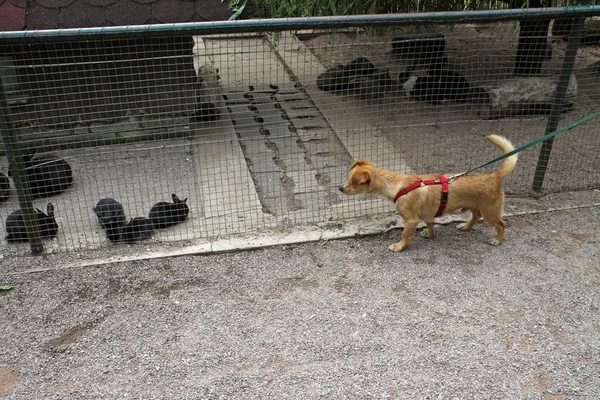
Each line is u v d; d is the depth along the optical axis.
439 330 3.79
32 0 5.88
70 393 3.32
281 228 5.13
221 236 5.01
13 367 3.54
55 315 4.03
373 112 8.23
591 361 3.50
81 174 6.53
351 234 4.98
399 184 4.56
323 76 9.12
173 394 3.29
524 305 4.04
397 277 4.40
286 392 3.29
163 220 5.16
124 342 3.74
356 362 3.52
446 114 8.18
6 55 6.50
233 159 6.70
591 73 9.17
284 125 7.79
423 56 8.82
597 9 4.77
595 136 7.25
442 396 3.24
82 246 4.93
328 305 4.08
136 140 7.34
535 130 7.52
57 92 6.87
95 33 4.11
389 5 7.04
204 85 8.57
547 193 5.76
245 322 3.92
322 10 6.57
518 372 3.42
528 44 7.88
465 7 7.41
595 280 4.32
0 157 6.93
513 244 4.85
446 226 5.18
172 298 4.20
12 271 4.55
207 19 6.37
